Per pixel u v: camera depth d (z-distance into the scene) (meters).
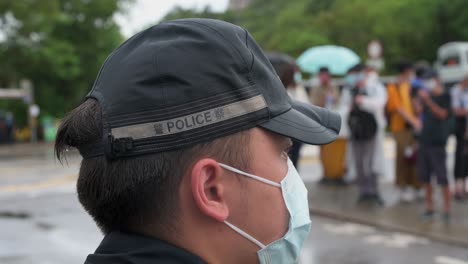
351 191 7.65
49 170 11.95
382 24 34.25
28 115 23.23
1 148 19.28
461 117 6.70
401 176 6.95
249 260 0.93
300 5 46.59
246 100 0.86
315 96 7.53
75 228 6.31
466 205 6.52
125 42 0.92
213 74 0.84
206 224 0.88
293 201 0.97
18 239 5.81
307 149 14.45
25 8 20.11
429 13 34.22
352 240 5.36
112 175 0.84
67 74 21.69
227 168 0.87
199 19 0.91
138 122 0.82
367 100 6.45
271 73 0.92
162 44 0.85
